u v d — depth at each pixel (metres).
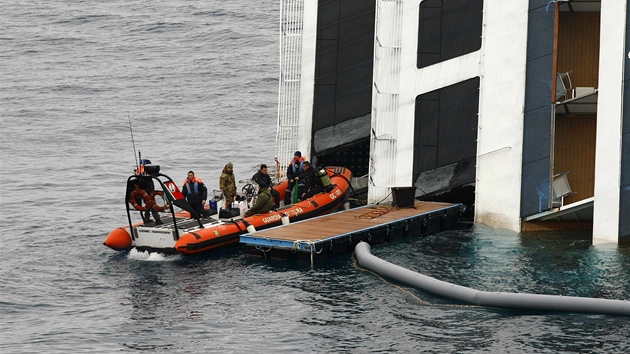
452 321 81.50
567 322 80.62
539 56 109.56
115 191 132.50
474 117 115.19
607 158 103.25
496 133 112.50
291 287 90.56
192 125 170.12
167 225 103.25
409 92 116.50
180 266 97.69
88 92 189.75
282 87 125.00
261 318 82.81
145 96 187.00
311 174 114.31
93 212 121.19
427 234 110.31
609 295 86.94
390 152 117.69
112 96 186.88
